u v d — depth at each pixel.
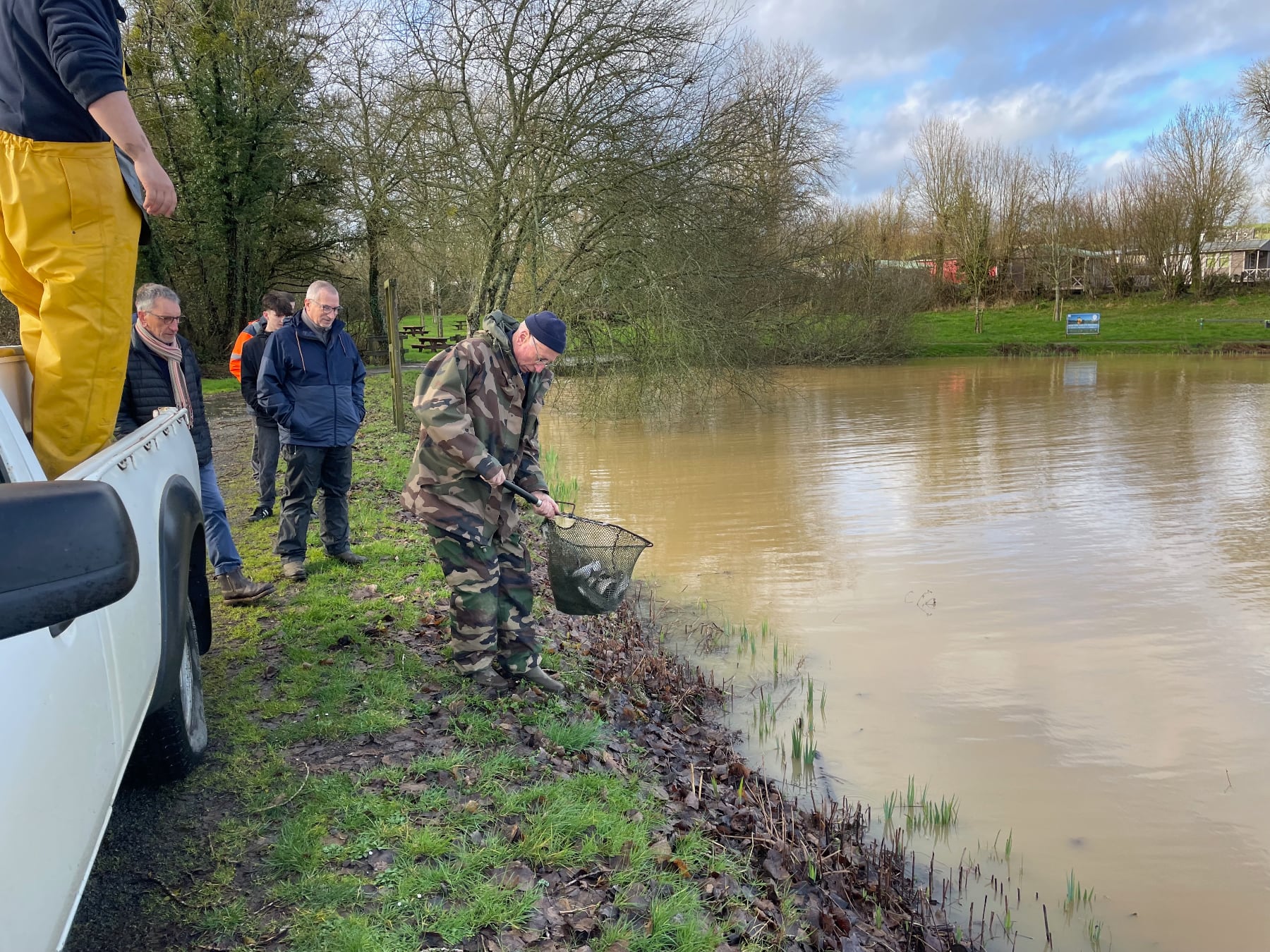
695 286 16.66
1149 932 3.62
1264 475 12.89
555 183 16.45
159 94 24.98
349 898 2.77
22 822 1.41
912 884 3.83
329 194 28.20
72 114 2.65
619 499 12.19
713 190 16.77
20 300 2.76
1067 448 15.58
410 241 20.48
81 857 1.68
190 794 3.29
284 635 4.95
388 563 6.50
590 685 5.11
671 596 7.98
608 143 15.73
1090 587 8.06
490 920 2.73
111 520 1.36
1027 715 5.53
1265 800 4.55
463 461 3.97
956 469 13.91
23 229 2.63
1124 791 4.66
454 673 4.54
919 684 5.99
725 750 4.93
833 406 22.75
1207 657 6.41
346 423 6.07
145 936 2.56
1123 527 10.20
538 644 4.50
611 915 2.90
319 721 3.91
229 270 26.88
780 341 22.86
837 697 5.80
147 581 2.54
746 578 8.52
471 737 3.88
